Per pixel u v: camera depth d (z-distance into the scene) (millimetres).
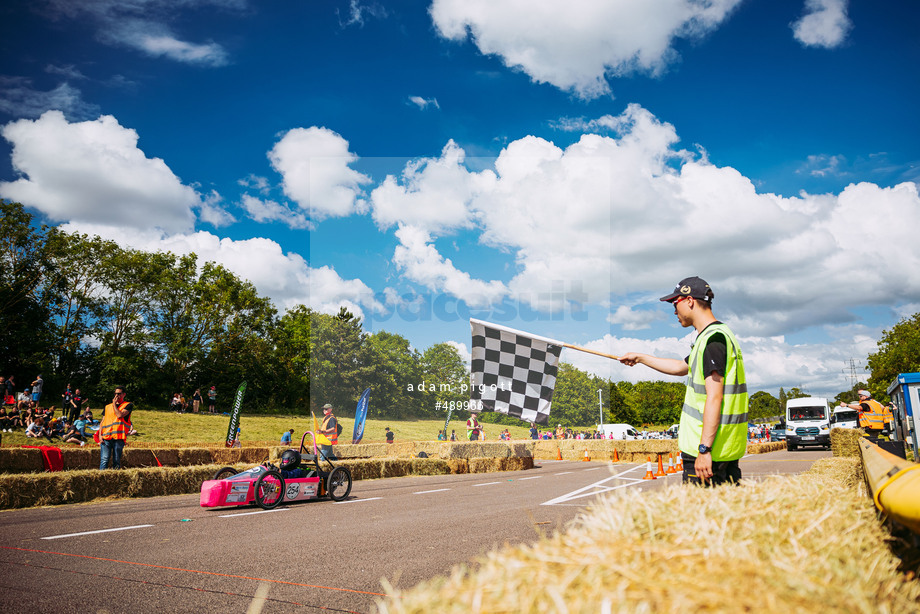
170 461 14523
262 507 8227
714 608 985
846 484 3293
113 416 11422
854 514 1947
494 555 1305
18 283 43219
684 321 3334
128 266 47156
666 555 1273
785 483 2406
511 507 7938
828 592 1093
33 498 8656
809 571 1257
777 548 1417
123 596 3730
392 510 7957
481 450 16828
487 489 10797
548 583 1101
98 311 46656
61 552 5113
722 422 3000
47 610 3438
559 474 14500
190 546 5383
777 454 25234
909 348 47250
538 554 1271
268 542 5570
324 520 7051
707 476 2936
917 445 8953
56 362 43938
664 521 1609
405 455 17281
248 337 51594
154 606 3523
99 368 44688
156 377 45906
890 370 49438
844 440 14883
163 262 49250
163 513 7801
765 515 1747
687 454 3168
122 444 11477
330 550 5168
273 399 51406
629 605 977
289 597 3699
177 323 49062
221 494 7902
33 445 18375
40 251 44219
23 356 41469
